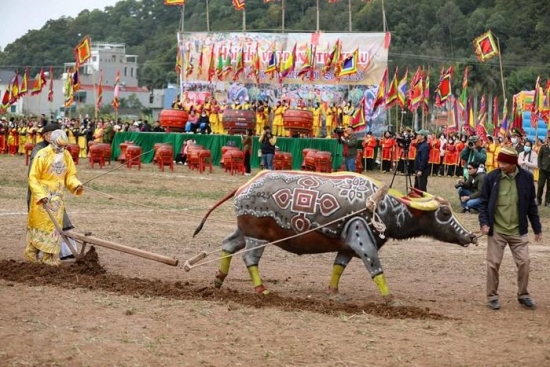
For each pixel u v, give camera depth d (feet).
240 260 50.70
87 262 43.96
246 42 152.87
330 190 38.91
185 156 130.11
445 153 135.13
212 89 155.33
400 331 33.83
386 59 146.72
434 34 285.64
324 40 148.46
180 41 156.56
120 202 80.64
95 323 33.42
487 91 255.50
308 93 149.89
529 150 94.43
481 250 58.13
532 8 287.89
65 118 157.89
